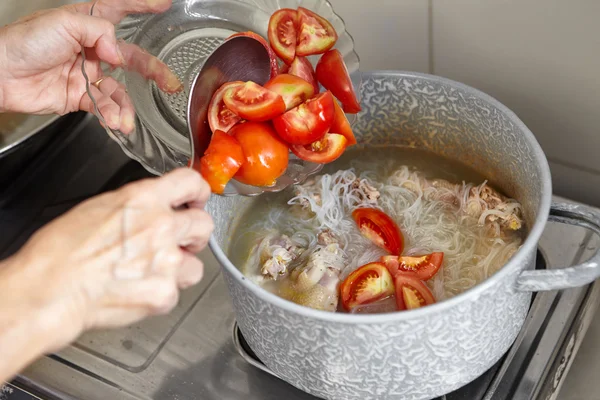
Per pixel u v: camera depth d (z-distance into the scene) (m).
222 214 0.87
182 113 0.85
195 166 0.69
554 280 0.62
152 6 0.87
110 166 1.07
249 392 0.79
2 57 0.91
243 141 0.72
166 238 0.53
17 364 0.50
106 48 0.88
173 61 0.87
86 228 0.52
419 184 0.93
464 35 0.94
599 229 0.72
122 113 0.82
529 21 0.86
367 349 0.62
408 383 0.67
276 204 0.94
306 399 0.78
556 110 0.94
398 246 0.86
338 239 0.88
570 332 0.80
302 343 0.65
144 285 0.52
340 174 0.96
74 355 0.84
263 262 0.85
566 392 0.83
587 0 0.80
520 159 0.81
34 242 0.53
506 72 0.94
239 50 0.73
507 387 0.76
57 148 1.11
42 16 0.88
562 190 1.03
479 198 0.88
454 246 0.86
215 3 0.89
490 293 0.61
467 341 0.65
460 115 0.88
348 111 0.84
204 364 0.83
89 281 0.51
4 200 1.04
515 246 0.83
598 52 0.84
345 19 1.03
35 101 0.97
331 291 0.78
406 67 1.05
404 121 0.94
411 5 0.95
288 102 0.74
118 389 0.81
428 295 0.76
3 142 1.03
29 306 0.50
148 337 0.86
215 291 0.90
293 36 0.81
